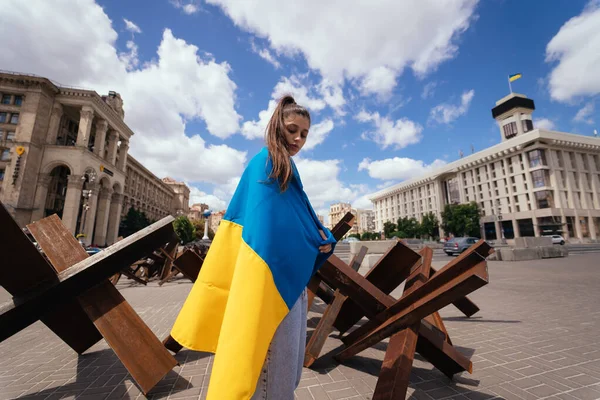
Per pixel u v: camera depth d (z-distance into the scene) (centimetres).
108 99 5859
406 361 182
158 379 215
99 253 209
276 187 116
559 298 584
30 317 202
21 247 164
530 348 311
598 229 5888
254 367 94
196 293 125
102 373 263
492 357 288
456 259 181
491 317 451
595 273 968
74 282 203
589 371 251
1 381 247
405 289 272
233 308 100
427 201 9138
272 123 130
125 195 7275
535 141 6047
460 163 7875
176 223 5759
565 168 6056
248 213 112
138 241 220
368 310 250
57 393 225
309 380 241
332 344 342
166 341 307
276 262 104
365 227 15700
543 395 211
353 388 225
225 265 123
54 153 4541
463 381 236
